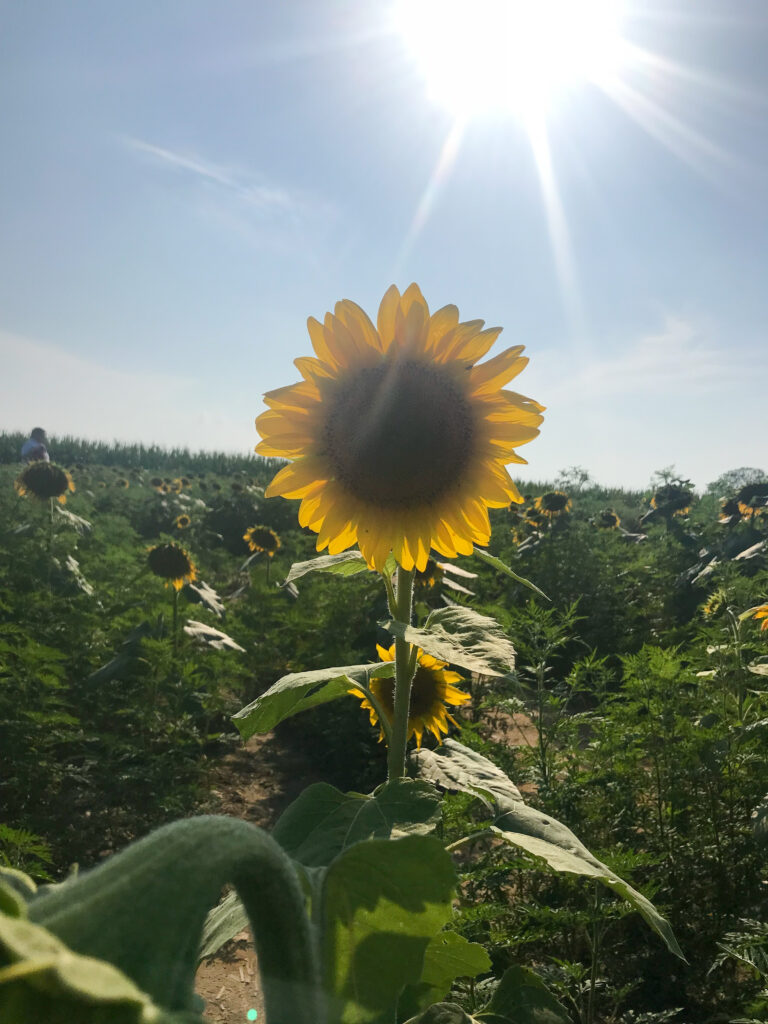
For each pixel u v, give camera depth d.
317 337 2.34
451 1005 1.84
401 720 2.29
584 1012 3.41
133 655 7.08
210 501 24.92
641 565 12.68
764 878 4.08
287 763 6.83
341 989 0.85
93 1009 0.36
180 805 5.30
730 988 3.62
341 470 2.33
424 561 2.34
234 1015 3.56
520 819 2.27
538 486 26.77
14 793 5.47
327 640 8.65
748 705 5.06
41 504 11.64
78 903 0.47
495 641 2.12
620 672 9.23
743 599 6.87
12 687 5.99
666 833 4.19
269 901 0.62
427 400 2.28
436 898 0.85
